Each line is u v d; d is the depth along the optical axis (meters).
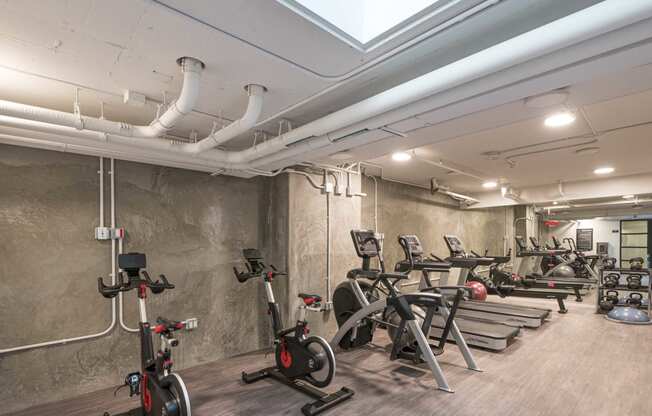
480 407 2.73
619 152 4.61
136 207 3.49
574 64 1.77
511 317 5.07
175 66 2.09
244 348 4.23
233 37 1.72
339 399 2.82
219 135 2.64
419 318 3.84
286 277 4.17
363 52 1.86
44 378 2.93
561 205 10.02
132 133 2.51
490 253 9.65
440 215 7.79
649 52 1.63
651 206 9.85
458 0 1.50
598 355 3.87
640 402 2.78
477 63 1.72
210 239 4.02
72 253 3.10
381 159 4.91
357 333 3.94
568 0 1.59
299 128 2.73
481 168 5.64
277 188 4.38
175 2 1.43
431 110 2.36
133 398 3.01
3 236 2.80
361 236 3.92
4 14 1.56
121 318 3.32
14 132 2.52
